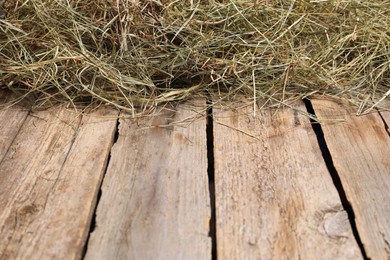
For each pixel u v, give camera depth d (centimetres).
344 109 88
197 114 86
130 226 66
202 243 64
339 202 70
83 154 77
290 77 91
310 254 63
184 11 94
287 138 81
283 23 94
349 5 99
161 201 69
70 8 92
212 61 90
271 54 92
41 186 71
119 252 63
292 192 71
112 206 69
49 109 87
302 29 96
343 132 83
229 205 69
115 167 75
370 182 73
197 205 69
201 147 79
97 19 93
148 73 90
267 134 82
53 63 89
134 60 90
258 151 78
